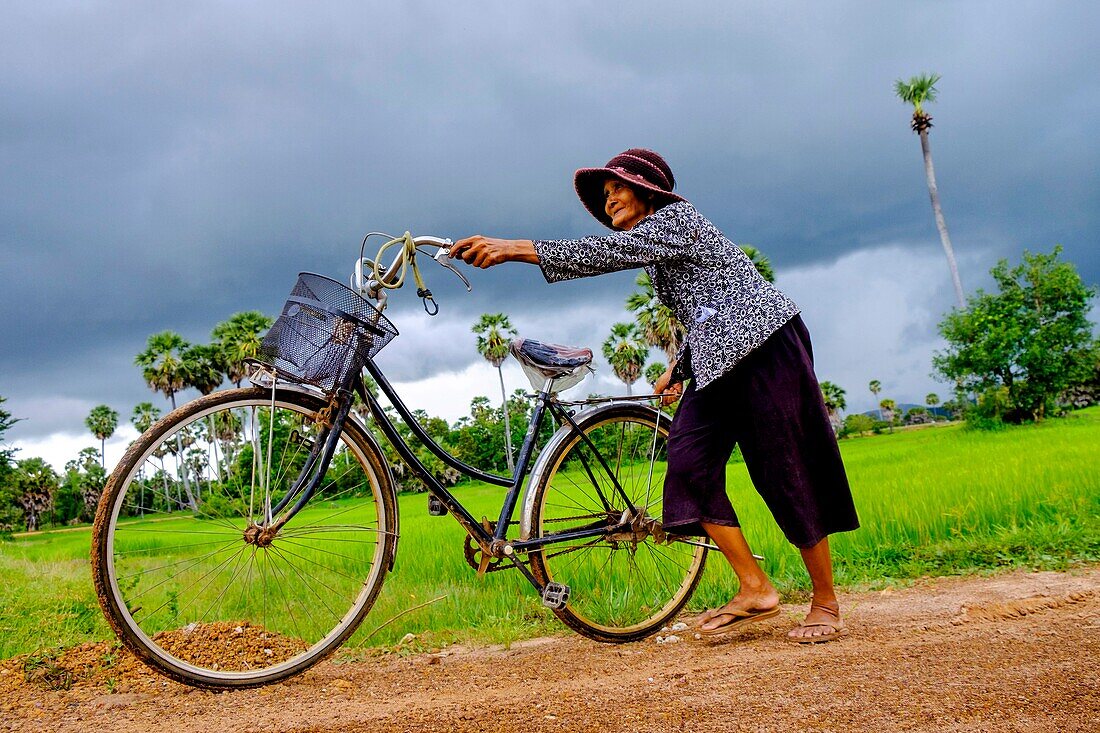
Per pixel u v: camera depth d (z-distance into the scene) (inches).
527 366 120.0
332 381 99.0
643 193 114.9
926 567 166.6
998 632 98.3
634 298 1336.1
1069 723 63.0
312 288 98.2
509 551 111.9
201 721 84.7
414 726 76.3
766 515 235.5
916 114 1483.8
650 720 73.5
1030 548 171.8
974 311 1243.8
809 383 107.0
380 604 149.3
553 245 102.8
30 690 101.2
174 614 125.1
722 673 89.3
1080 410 1457.9
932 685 75.6
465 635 134.7
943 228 1457.9
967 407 1294.3
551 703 81.6
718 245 108.9
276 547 108.2
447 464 112.7
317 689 98.0
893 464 553.0
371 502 110.9
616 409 125.7
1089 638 88.1
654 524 123.6
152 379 1916.8
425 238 103.0
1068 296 1178.6
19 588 198.4
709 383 104.7
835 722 68.6
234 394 98.2
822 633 106.0
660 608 132.4
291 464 104.9
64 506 2503.7
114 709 91.4
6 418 1286.9
